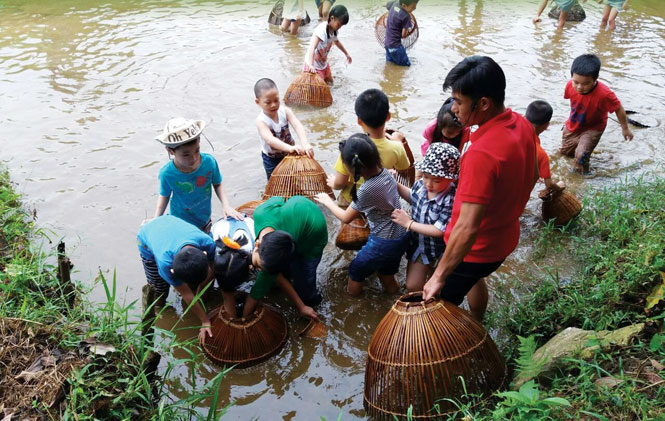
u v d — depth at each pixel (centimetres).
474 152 319
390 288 475
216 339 409
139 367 366
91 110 787
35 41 1067
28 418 326
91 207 582
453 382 339
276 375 403
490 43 1065
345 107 801
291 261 427
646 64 955
